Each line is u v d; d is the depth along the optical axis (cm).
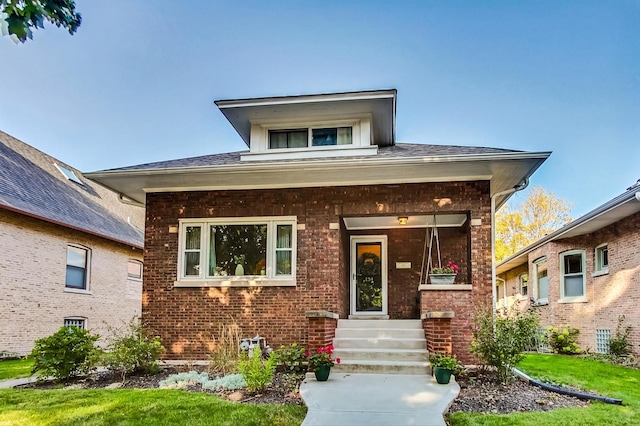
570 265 1589
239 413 609
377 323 999
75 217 1675
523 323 796
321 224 1041
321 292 1017
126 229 2048
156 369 904
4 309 1341
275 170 977
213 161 1133
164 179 1054
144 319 1061
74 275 1680
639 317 1166
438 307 966
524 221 3384
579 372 959
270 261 1046
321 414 588
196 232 1086
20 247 1411
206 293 1050
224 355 897
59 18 490
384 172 994
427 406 620
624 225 1242
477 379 806
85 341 894
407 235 1275
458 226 1255
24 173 1619
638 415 611
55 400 687
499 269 2431
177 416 603
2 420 601
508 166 948
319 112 1132
